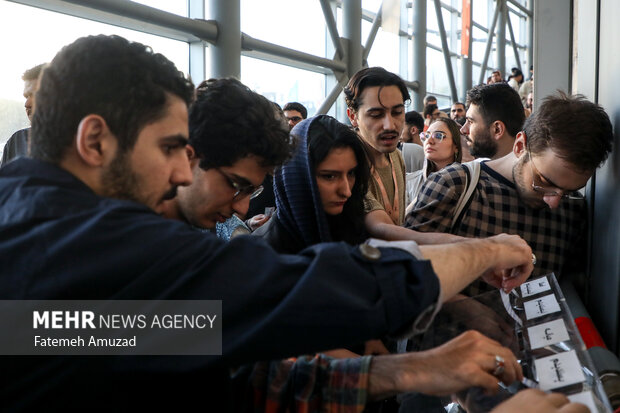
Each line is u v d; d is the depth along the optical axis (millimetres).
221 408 727
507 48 14547
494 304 906
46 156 678
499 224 1450
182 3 4844
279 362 870
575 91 1835
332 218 1436
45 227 616
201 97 1044
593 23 1478
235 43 4859
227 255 620
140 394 626
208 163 1035
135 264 598
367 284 615
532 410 586
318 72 6898
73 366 591
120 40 690
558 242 1466
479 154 2178
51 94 665
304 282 589
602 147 1197
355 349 1158
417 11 9078
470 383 720
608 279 1271
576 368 679
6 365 591
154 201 717
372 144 2000
